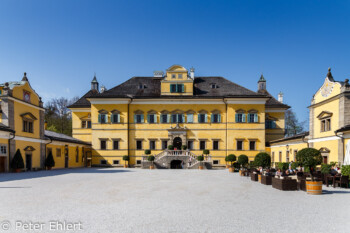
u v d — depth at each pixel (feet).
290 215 31.63
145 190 52.01
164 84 145.59
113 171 107.96
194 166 128.16
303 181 52.95
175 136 141.90
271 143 143.02
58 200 40.50
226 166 139.23
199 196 45.24
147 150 134.10
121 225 27.14
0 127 89.71
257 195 46.62
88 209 34.37
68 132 224.12
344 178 56.08
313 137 98.43
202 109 142.92
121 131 142.51
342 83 82.43
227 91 147.64
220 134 141.79
